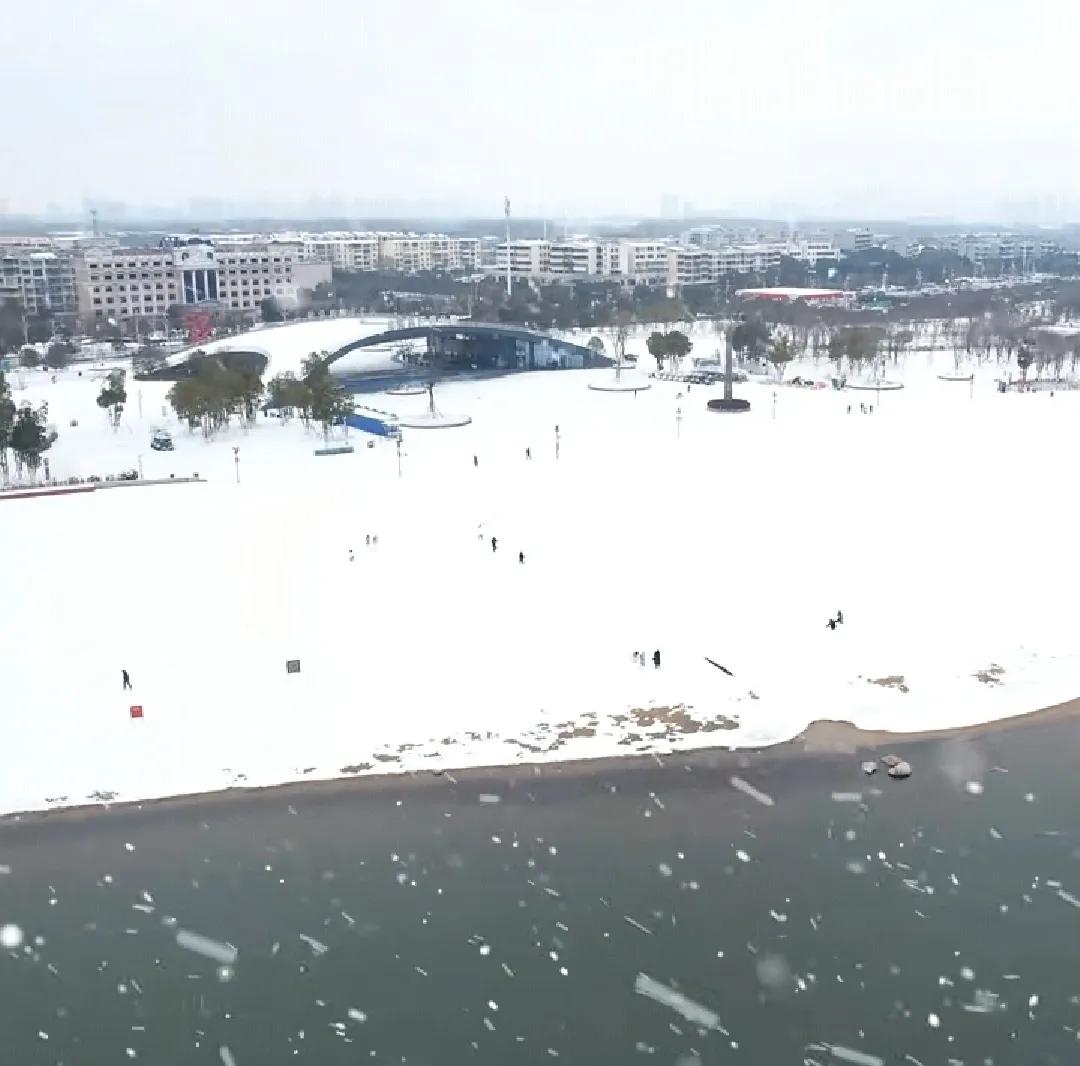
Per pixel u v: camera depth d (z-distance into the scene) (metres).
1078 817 42.69
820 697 52.75
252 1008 32.88
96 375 175.00
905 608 63.69
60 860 40.38
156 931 36.41
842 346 170.75
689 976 34.03
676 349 174.62
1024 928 36.03
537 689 53.53
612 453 113.62
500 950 35.34
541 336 189.12
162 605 64.75
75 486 96.94
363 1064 30.66
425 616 62.84
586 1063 30.62
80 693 52.75
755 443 118.38
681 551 75.31
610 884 38.75
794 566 71.50
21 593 66.81
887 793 44.59
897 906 37.28
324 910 37.50
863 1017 32.28
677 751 47.91
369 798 44.44
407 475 102.75
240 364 151.75
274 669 55.59
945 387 162.25
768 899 37.78
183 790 44.94
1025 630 60.53
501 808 43.75
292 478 101.44
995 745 48.50
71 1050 31.25
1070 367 178.00
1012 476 97.69
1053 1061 30.52
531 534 80.31
